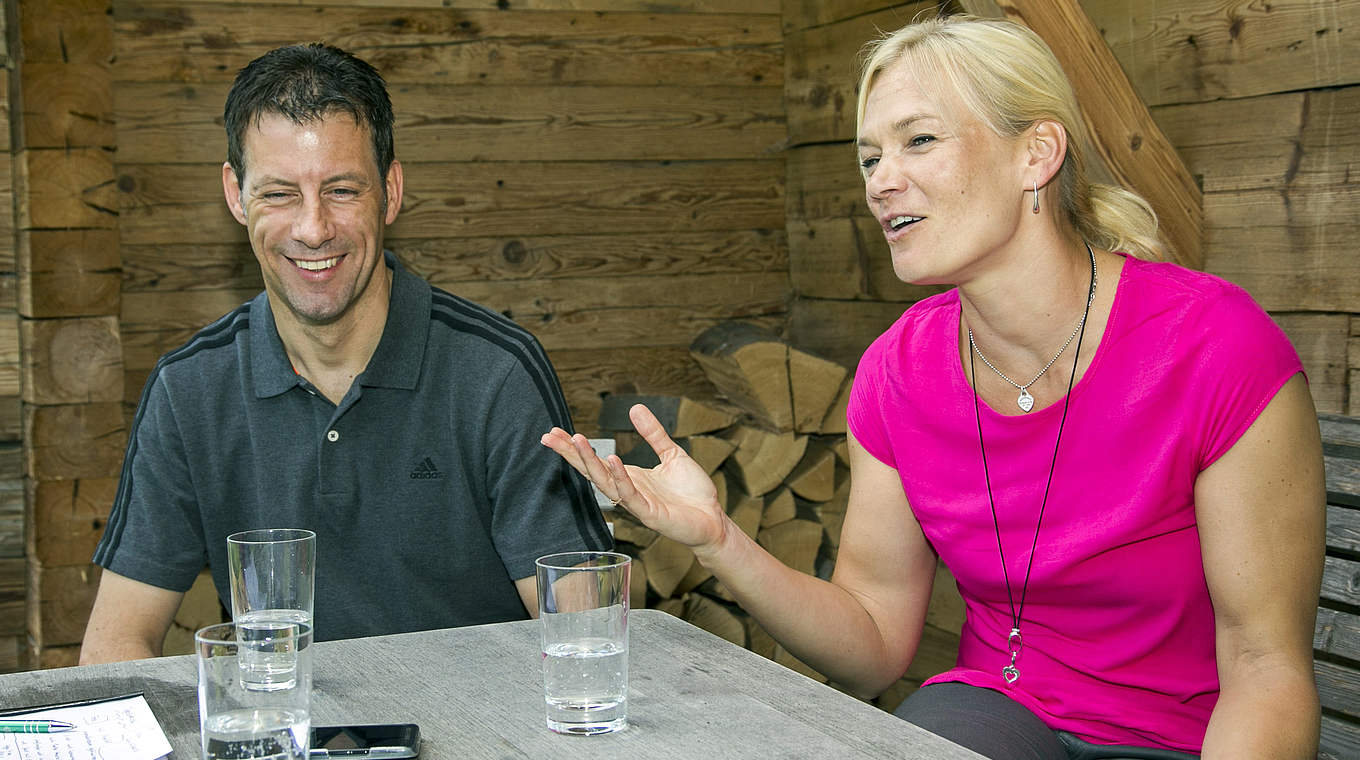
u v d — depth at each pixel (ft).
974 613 5.62
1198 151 8.79
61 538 10.27
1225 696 4.66
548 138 12.75
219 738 3.28
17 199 10.34
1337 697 5.83
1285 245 8.21
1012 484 5.22
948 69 4.96
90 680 4.48
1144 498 4.92
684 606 11.73
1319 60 7.92
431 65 12.30
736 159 13.47
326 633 6.08
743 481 11.70
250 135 5.69
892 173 5.02
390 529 6.04
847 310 12.81
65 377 10.26
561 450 4.58
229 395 6.09
